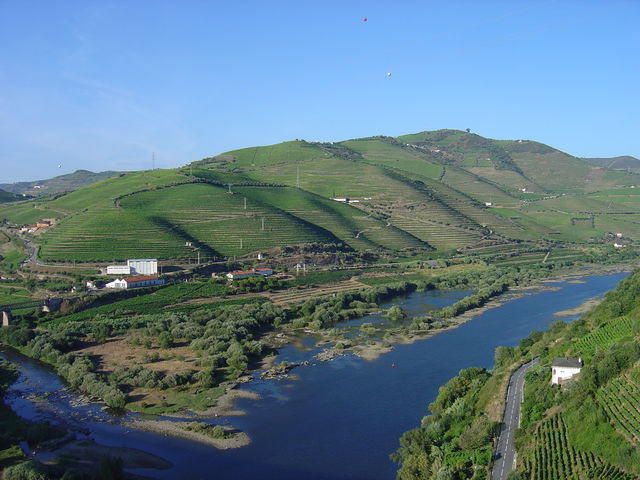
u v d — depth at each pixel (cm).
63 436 12238
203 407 13850
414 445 10606
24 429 12475
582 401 10731
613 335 14212
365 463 10912
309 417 13125
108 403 14062
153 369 16575
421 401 13912
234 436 12212
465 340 19600
